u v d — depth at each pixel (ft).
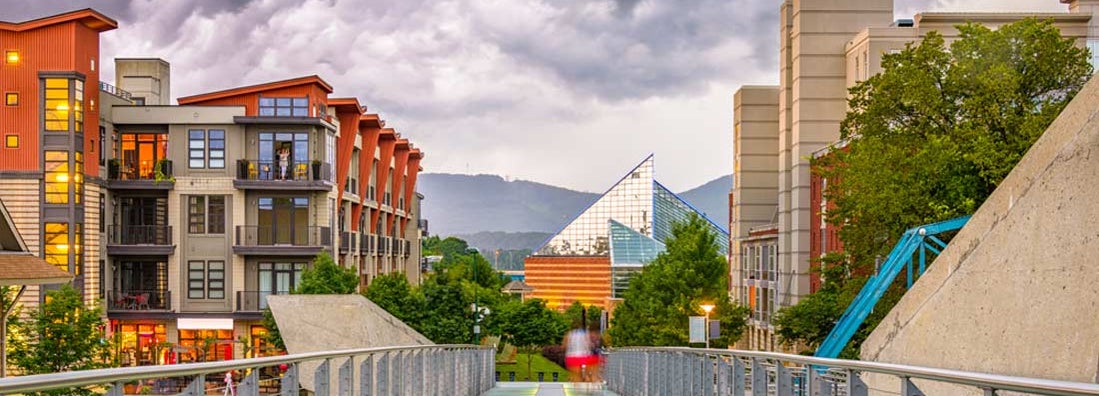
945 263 43.29
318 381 30.73
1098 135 32.07
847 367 23.98
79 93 138.31
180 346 141.90
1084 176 32.17
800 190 174.60
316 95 157.58
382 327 73.87
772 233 201.26
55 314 91.09
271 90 154.81
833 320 117.08
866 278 101.96
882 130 97.76
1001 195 40.06
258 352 151.94
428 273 293.23
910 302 45.42
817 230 168.86
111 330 151.33
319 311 72.54
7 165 136.26
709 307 143.84
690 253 171.22
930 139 86.38
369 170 190.49
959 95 94.94
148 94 176.55
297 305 72.49
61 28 137.80
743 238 229.25
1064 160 33.45
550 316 207.62
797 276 174.29
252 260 153.99
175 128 152.35
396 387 43.52
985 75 88.48
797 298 173.88
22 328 89.30
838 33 174.50
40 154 136.46
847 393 24.20
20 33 137.39
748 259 226.79
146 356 147.43
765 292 207.10
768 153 230.48
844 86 174.19
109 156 151.12
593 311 384.27
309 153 153.58
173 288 152.15
